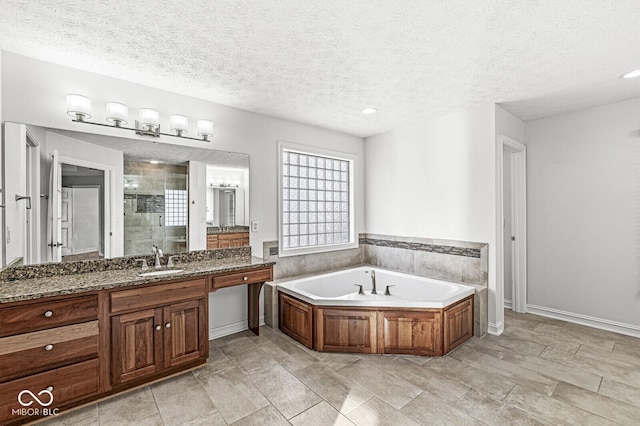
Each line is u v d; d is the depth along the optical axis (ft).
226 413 6.52
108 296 6.90
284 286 10.93
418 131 12.98
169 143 9.51
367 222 15.33
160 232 9.36
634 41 6.70
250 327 11.12
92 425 6.14
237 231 10.98
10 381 5.87
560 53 7.24
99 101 8.29
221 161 10.60
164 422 6.24
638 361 8.61
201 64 7.77
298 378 7.85
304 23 6.05
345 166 15.26
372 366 8.43
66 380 6.39
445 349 8.98
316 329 9.36
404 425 6.09
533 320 11.90
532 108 11.18
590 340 10.02
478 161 11.04
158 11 5.65
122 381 7.04
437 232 12.34
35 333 6.08
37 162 7.45
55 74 7.69
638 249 10.28
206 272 8.39
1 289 6.31
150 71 8.14
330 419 6.30
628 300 10.48
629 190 10.42
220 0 5.33
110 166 8.52
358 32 6.37
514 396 7.01
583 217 11.38
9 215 7.03
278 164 12.13
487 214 10.82
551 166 12.12
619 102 10.57
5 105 7.05
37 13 5.68
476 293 10.40
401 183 13.69
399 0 5.35
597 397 6.95
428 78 8.63
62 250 7.79
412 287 12.13
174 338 7.82
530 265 12.74
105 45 6.86
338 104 10.68
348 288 13.15
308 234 13.73
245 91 9.50
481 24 6.08
